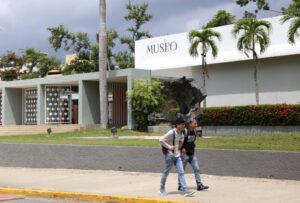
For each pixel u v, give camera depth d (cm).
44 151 1900
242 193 1174
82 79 3725
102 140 2145
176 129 1145
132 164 1670
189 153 1204
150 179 1481
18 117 4503
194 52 3350
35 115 4388
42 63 6147
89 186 1378
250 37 2994
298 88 3150
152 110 3359
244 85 3450
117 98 3950
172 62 3888
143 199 1134
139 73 3478
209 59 3584
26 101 4478
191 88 2347
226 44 3519
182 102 2358
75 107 4459
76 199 1248
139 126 3397
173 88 2367
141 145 1762
